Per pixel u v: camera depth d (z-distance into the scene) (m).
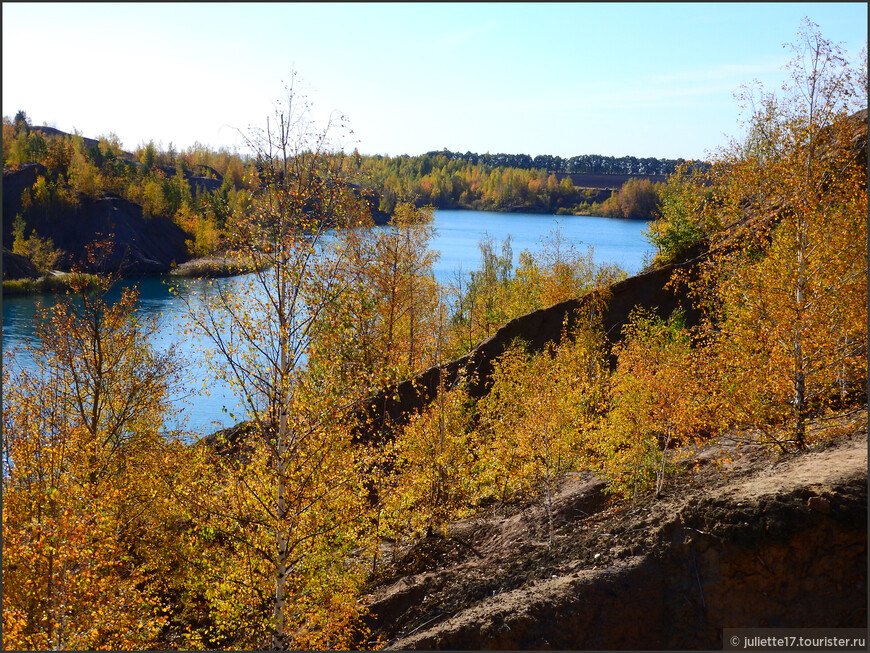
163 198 141.38
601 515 18.00
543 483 22.72
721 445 20.36
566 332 35.28
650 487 18.19
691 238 34.16
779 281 17.05
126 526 20.02
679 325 28.61
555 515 19.80
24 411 20.55
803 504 11.82
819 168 17.12
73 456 18.95
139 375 24.69
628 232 168.88
